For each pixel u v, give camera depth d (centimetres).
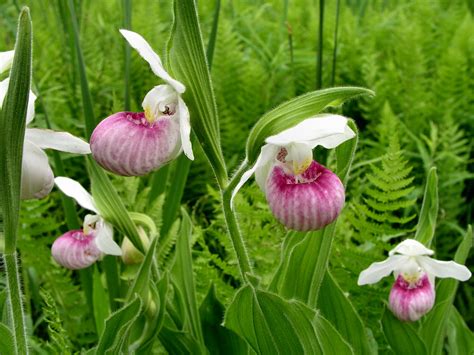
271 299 34
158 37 88
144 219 45
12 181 29
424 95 79
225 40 82
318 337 37
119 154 34
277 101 81
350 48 87
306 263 40
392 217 53
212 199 69
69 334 56
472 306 59
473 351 46
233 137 76
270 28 102
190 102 34
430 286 44
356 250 51
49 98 73
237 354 44
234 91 82
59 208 69
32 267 57
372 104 79
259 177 37
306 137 32
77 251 45
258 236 54
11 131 28
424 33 96
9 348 36
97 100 80
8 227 30
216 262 52
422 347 44
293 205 34
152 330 41
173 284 45
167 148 35
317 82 60
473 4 120
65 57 82
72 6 54
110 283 52
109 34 94
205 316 44
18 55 27
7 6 99
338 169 39
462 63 80
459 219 71
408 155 73
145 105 35
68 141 35
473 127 78
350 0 121
